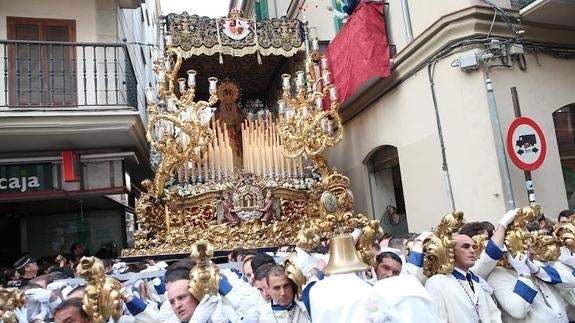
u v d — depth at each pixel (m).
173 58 10.37
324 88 10.15
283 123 10.29
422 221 8.90
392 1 9.73
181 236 9.32
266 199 9.85
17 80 9.84
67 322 3.09
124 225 13.28
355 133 11.56
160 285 4.97
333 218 5.29
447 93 8.12
